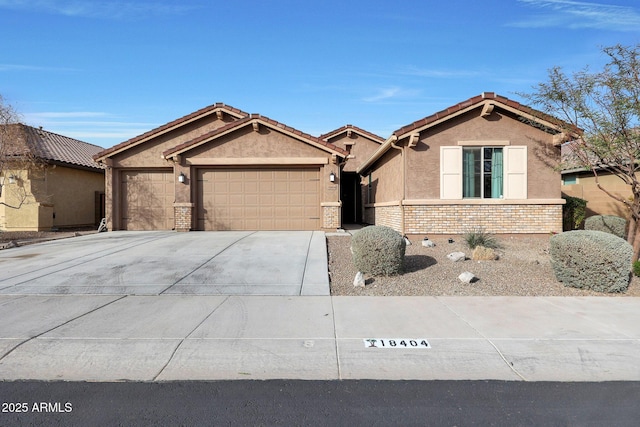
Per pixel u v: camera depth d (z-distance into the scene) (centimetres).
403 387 421
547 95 1147
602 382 432
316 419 362
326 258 1039
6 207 1806
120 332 563
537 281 848
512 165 1372
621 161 1100
